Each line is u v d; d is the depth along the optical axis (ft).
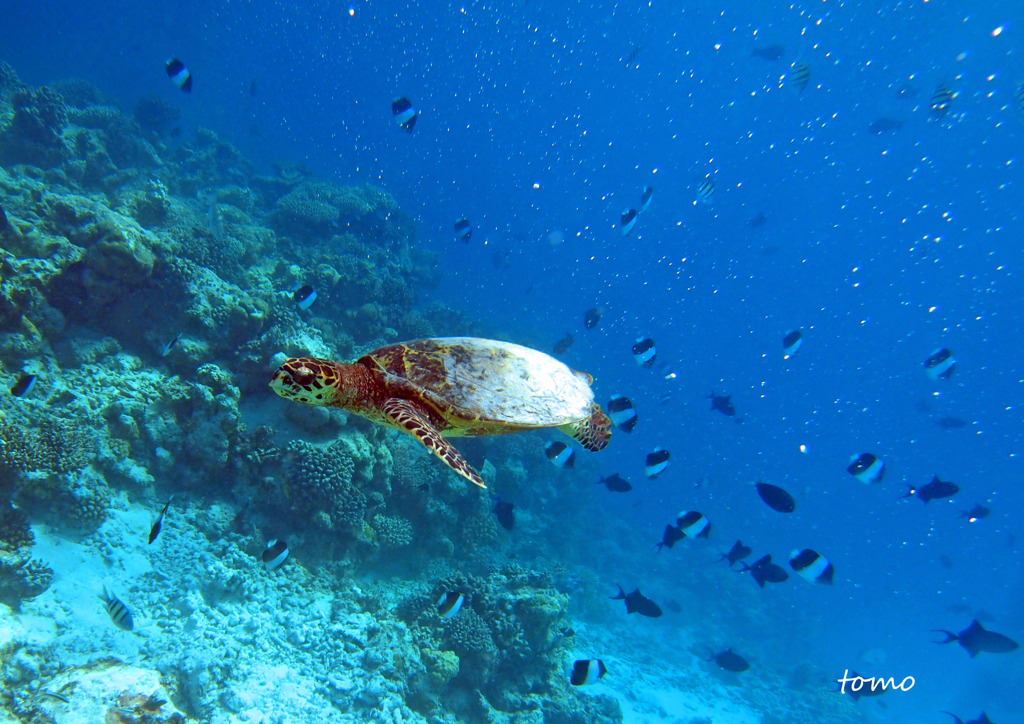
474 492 44.52
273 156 139.23
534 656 33.04
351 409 13.70
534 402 14.61
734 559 29.37
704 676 56.44
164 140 80.69
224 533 27.73
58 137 48.37
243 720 20.52
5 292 23.89
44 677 17.17
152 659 20.79
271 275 46.21
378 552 34.78
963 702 69.31
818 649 72.64
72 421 23.95
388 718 23.67
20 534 20.74
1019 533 110.52
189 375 29.76
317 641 25.54
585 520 73.77
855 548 106.01
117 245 27.53
